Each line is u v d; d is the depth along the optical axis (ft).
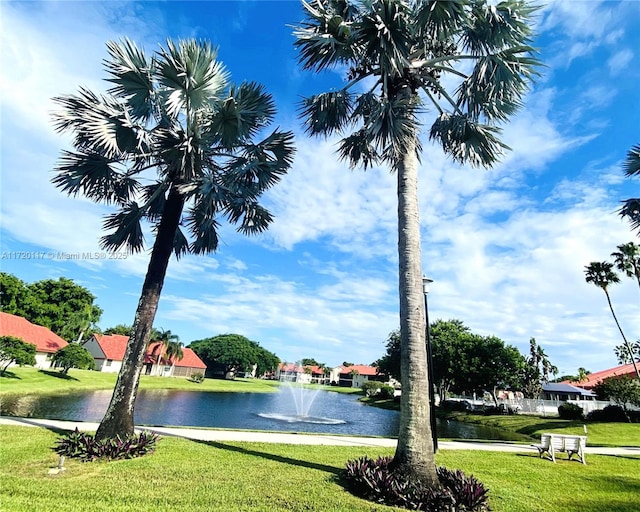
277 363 319.27
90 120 23.16
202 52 24.61
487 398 158.71
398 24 21.47
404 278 21.65
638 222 45.24
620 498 21.03
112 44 24.27
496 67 23.62
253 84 27.48
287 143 30.27
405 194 22.93
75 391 93.66
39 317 150.10
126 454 21.91
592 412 91.09
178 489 17.25
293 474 20.81
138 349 24.81
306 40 24.00
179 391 136.98
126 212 31.58
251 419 69.41
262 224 32.71
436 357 133.90
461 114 26.50
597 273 103.96
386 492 17.61
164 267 26.55
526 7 23.43
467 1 21.50
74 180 26.71
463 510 17.07
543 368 197.88
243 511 15.11
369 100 27.30
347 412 105.60
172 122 26.86
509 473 25.49
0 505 13.78
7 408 56.49
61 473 18.56
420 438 19.22
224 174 28.94
